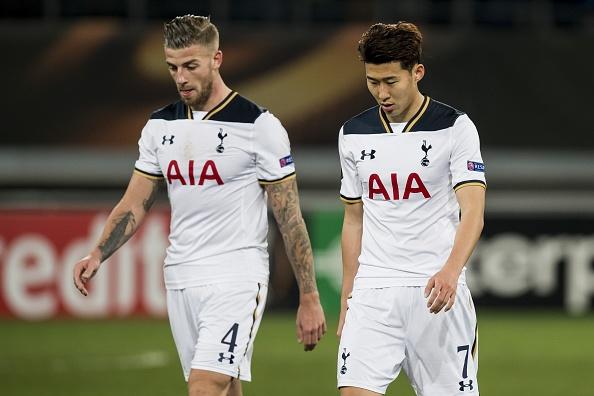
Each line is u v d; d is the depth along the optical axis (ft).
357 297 59.36
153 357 135.23
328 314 165.68
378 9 192.44
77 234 162.81
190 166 61.98
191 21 60.34
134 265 163.12
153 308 163.84
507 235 176.04
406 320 58.65
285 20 192.44
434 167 58.08
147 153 63.98
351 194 60.70
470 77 188.96
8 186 186.09
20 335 152.25
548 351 143.33
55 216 162.40
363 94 185.57
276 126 62.54
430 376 59.36
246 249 62.18
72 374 123.54
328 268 165.27
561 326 165.89
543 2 194.29
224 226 62.08
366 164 59.06
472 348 59.47
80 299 163.43
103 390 113.60
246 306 61.41
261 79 184.85
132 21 190.80
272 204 62.85
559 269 176.96
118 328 158.51
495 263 175.83
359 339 58.54
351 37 185.57
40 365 129.59
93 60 185.26
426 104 58.90
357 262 61.11
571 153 189.98
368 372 58.08
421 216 58.49
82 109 185.57
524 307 176.76
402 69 56.34
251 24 192.34
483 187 57.52
